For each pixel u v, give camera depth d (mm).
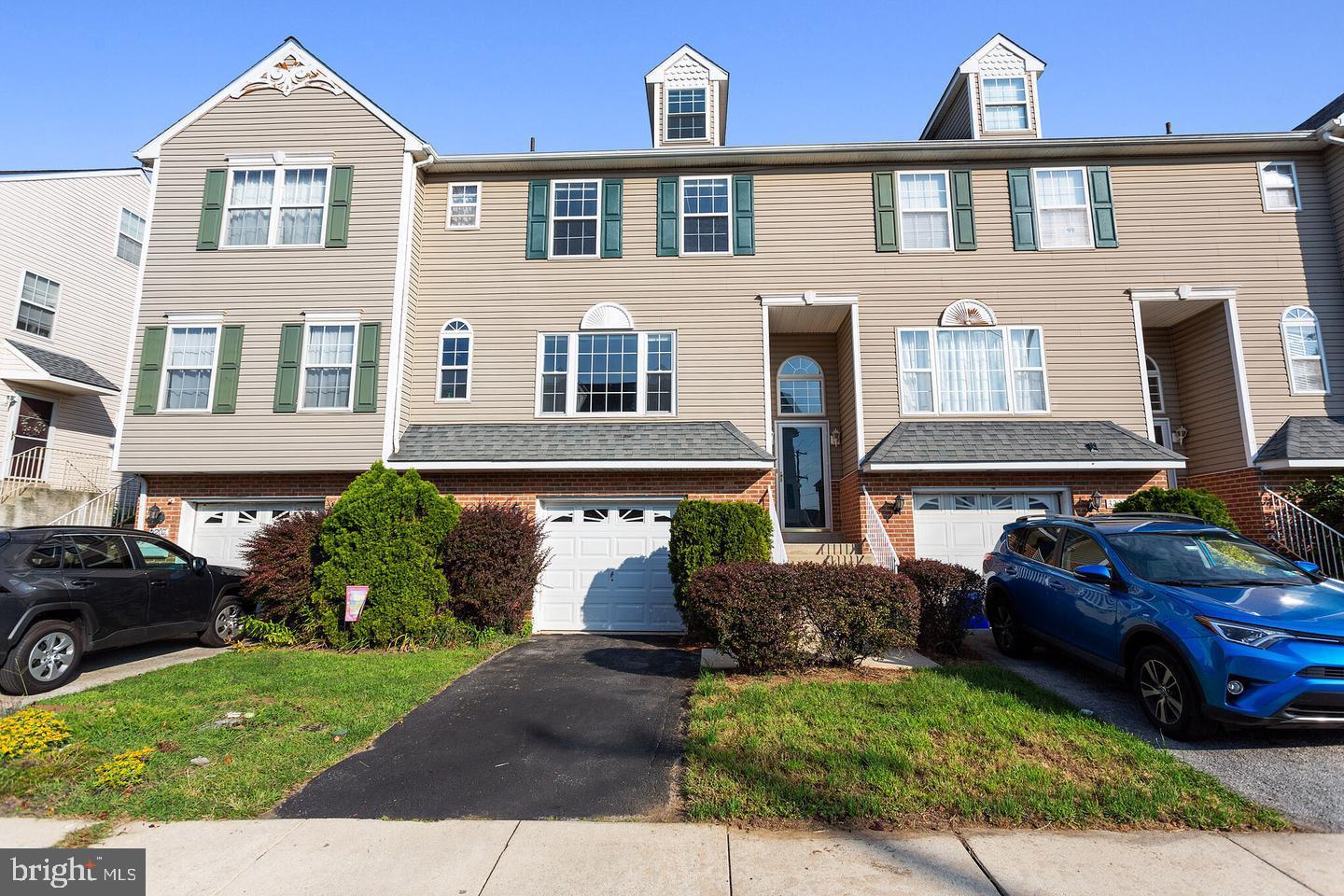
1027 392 12711
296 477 12414
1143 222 13039
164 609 8734
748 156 13352
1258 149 13070
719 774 4633
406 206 12812
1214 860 3605
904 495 12078
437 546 10031
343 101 13117
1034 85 14625
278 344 12391
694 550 9734
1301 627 5016
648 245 13414
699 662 8297
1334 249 12797
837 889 3334
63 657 7379
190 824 4125
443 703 6641
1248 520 12148
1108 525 7270
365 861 3668
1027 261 13047
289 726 5812
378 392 12141
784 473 14562
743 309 13109
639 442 11969
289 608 9812
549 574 11719
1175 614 5562
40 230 17203
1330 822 4035
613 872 3527
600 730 5781
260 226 12844
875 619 7227
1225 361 12820
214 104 13164
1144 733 5543
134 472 12133
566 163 13477
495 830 4020
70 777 4688
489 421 12898
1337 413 12242
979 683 6707
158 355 12414
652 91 15352
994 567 8672
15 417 16266
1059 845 3758
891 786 4332
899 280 13109
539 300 13297
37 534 7676
